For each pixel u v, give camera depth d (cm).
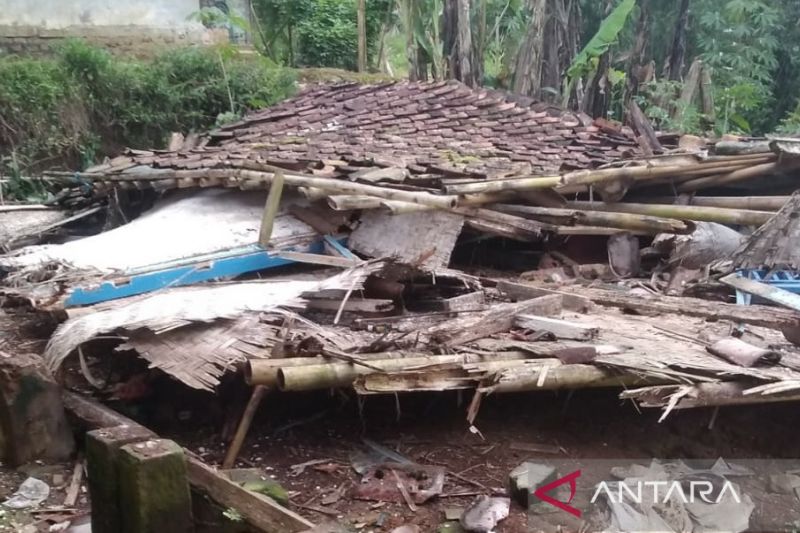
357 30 1547
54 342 486
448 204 644
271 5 1523
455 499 439
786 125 1258
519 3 1286
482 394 470
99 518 350
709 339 518
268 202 637
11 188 1123
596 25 1434
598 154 850
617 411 534
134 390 512
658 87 1209
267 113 1063
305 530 316
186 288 581
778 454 505
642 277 719
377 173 694
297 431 512
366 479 454
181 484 339
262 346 446
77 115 1202
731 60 1361
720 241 691
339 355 443
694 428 520
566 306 597
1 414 446
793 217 513
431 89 1105
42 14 1289
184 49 1312
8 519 399
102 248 628
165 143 1256
